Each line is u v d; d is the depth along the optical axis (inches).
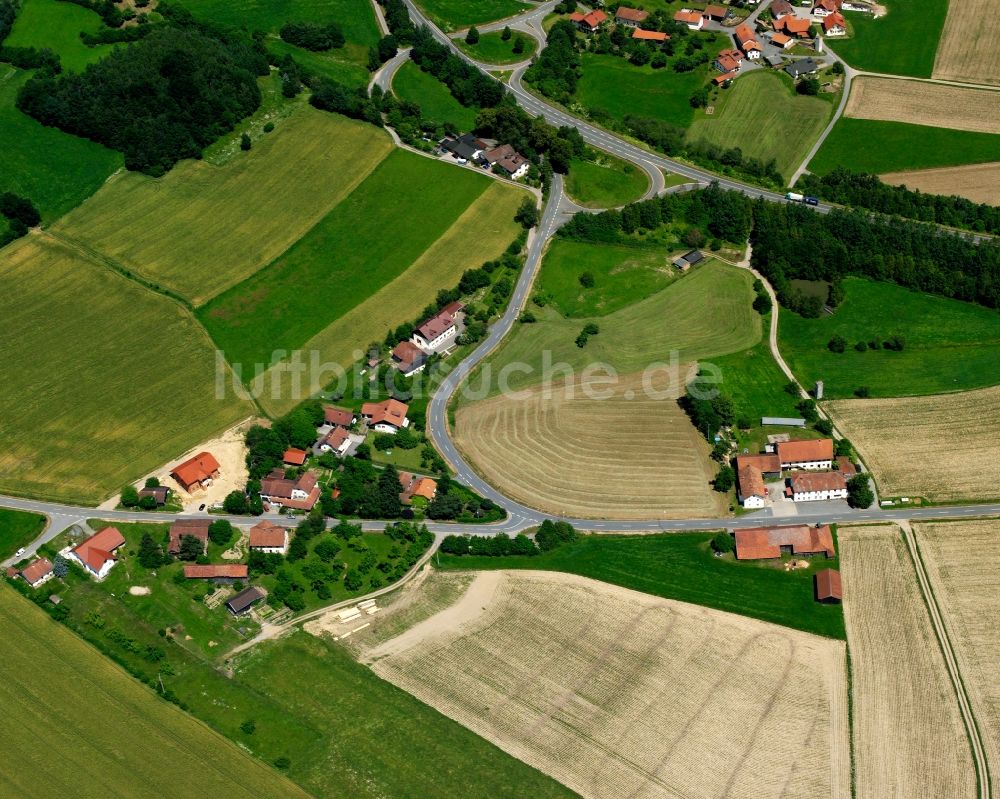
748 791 7440.9
